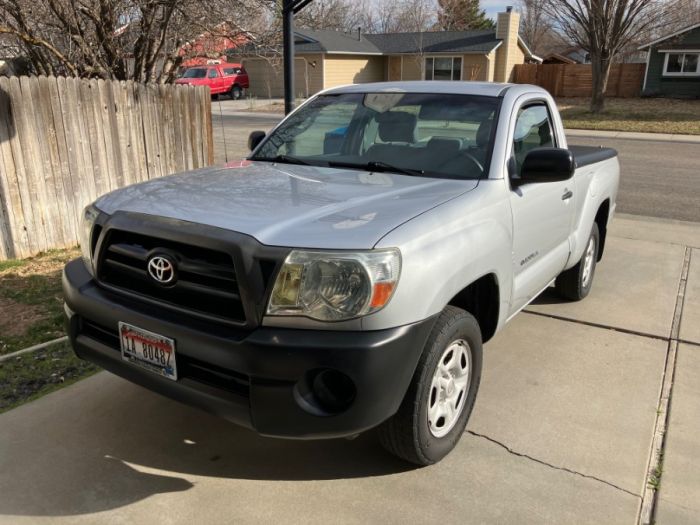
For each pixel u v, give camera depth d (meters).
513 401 3.67
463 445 3.24
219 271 2.52
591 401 3.69
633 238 7.60
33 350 4.19
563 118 24.94
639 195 10.50
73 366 4.02
